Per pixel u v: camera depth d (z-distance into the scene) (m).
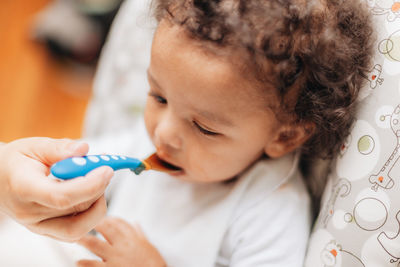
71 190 0.37
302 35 0.47
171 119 0.51
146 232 0.68
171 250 0.65
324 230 0.53
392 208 0.47
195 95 0.48
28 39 1.56
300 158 0.64
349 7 0.51
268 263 0.57
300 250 0.57
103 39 1.46
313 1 0.48
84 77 1.53
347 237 0.50
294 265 0.56
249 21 0.46
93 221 0.43
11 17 1.62
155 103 0.54
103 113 0.87
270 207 0.60
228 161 0.55
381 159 0.49
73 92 1.54
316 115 0.52
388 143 0.48
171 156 0.54
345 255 0.50
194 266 0.63
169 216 0.68
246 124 0.50
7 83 1.50
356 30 0.51
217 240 0.62
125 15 0.84
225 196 0.64
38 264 0.67
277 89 0.48
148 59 0.80
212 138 0.52
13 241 0.69
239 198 0.62
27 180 0.39
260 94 0.48
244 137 0.52
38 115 1.46
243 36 0.45
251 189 0.62
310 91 0.51
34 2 1.68
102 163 0.42
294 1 0.47
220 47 0.46
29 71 1.55
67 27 1.45
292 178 0.63
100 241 0.59
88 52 1.47
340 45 0.50
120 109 0.85
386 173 0.48
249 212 0.61
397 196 0.47
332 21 0.49
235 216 0.62
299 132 0.55
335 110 0.52
